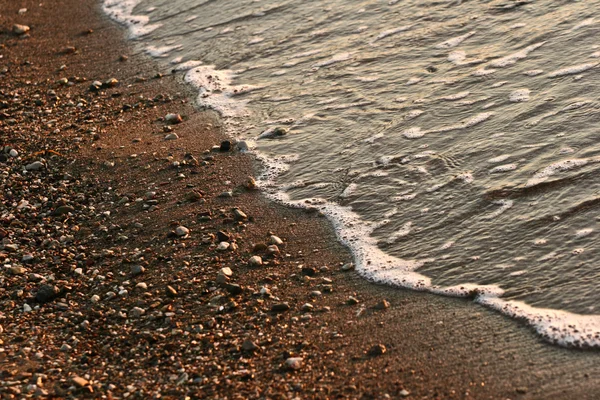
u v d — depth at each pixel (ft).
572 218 22.22
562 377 17.34
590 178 23.56
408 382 17.83
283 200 25.96
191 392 18.15
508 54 31.53
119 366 19.31
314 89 32.58
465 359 18.29
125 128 31.96
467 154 26.25
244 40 38.19
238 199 26.32
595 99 27.22
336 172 26.99
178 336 20.18
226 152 29.19
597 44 30.50
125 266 23.44
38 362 19.58
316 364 18.70
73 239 25.07
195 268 22.95
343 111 30.53
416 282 21.30
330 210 25.12
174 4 44.32
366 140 28.32
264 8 41.16
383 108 30.04
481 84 29.99
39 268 23.70
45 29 43.42
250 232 24.50
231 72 35.55
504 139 26.48
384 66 33.04
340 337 19.54
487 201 23.81
